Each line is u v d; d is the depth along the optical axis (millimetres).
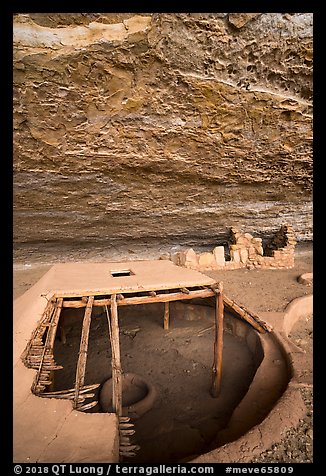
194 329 5859
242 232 8836
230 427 2979
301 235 9508
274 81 4129
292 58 3852
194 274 4746
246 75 3969
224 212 7676
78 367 2559
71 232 7066
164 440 3309
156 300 3770
